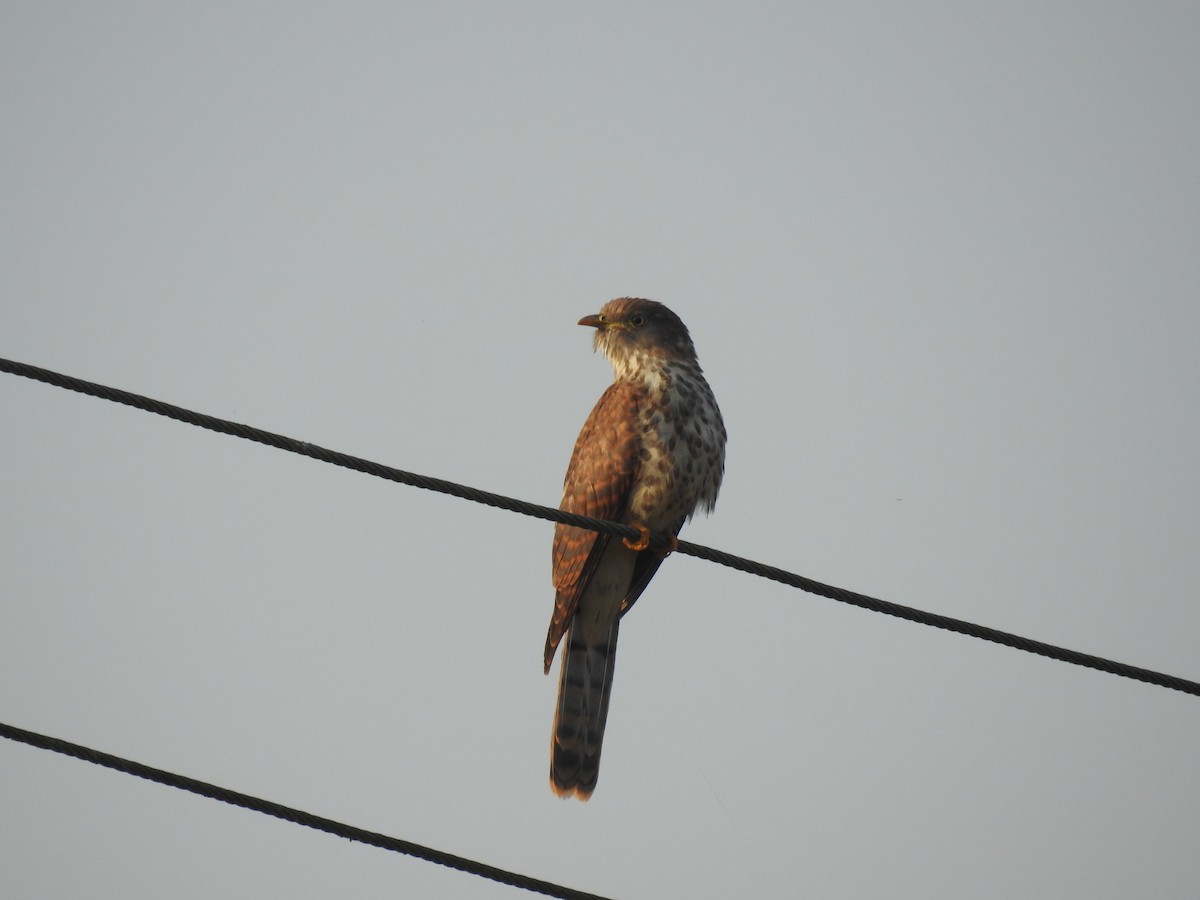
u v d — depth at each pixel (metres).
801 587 10.99
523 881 10.01
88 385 9.72
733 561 11.09
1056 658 10.80
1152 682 10.84
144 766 9.48
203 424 9.95
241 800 9.59
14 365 9.59
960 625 10.80
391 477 10.48
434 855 9.86
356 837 9.73
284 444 10.16
